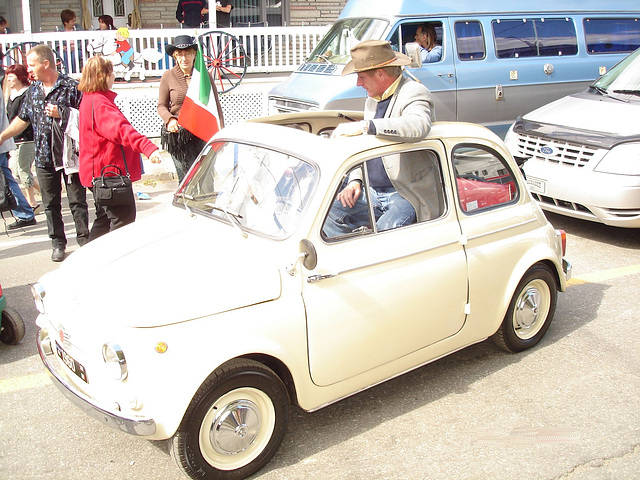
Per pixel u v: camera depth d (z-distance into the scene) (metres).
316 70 9.54
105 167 5.70
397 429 4.01
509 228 4.51
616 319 5.46
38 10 15.41
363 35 9.43
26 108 6.52
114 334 3.22
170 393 3.18
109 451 3.82
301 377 3.60
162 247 3.82
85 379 3.43
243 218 3.90
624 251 7.04
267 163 3.97
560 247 4.98
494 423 4.07
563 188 7.10
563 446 3.85
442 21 9.46
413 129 3.95
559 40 10.24
